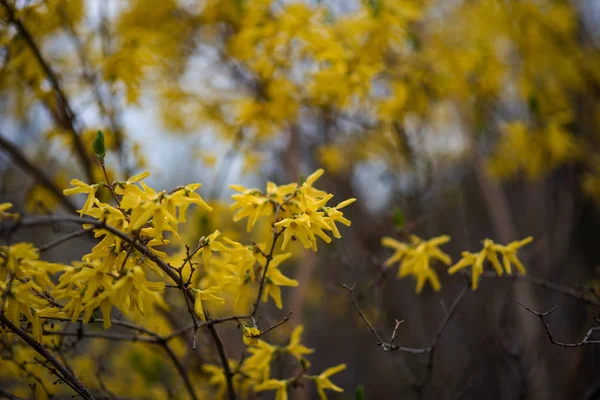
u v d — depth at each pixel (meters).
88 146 3.02
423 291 4.29
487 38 4.27
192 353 2.94
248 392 2.74
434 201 5.20
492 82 3.86
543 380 3.93
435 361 4.02
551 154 3.92
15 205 3.48
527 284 4.18
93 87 2.85
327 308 5.66
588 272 5.12
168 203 1.51
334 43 2.76
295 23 2.86
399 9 2.90
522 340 3.72
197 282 2.07
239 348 3.81
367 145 4.10
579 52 4.39
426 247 2.37
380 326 2.89
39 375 2.30
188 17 3.78
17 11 2.43
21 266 1.53
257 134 3.45
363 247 4.50
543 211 4.96
